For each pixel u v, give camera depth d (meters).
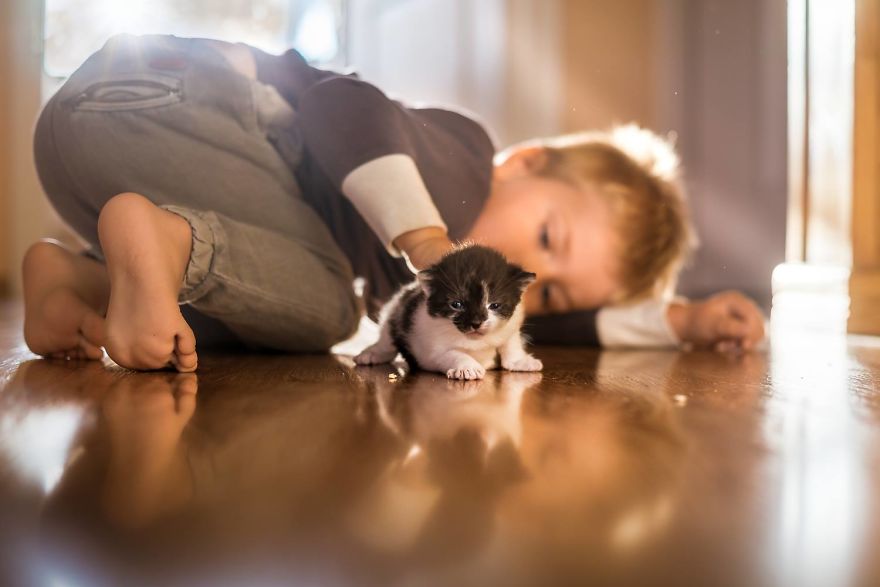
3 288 5.71
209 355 2.03
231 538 0.63
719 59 5.04
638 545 0.63
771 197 4.80
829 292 4.62
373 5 6.49
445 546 0.62
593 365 2.07
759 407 1.32
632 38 5.81
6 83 5.71
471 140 2.46
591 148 2.78
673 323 2.67
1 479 0.77
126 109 1.87
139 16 6.17
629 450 0.97
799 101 4.62
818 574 0.59
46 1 5.88
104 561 0.58
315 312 1.93
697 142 5.10
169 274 1.54
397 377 1.68
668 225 2.76
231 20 6.41
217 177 1.93
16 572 0.56
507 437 1.03
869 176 3.42
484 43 6.33
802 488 0.81
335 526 0.66
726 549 0.63
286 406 1.23
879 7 3.37
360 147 1.94
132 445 0.93
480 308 1.76
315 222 2.08
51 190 2.03
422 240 1.89
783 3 4.68
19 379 1.48
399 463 0.87
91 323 1.76
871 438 1.07
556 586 0.55
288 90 2.22
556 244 2.50
